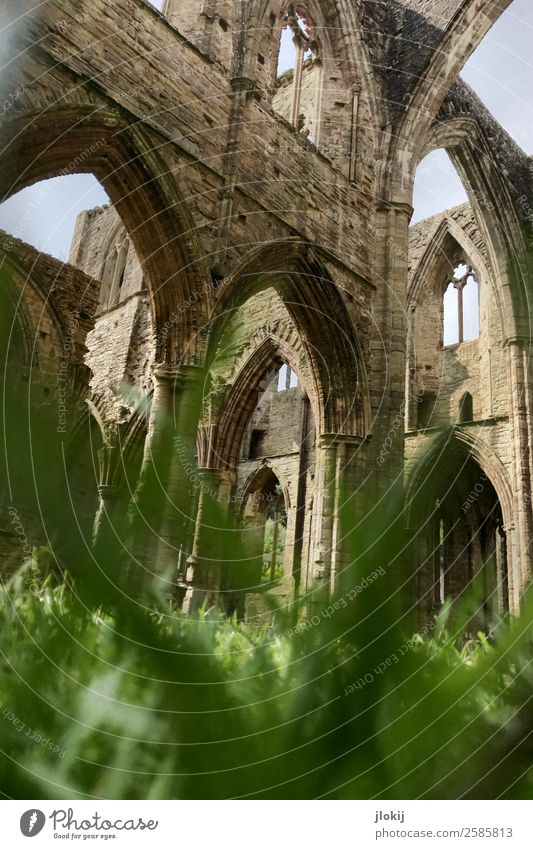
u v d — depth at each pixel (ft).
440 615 2.57
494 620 2.49
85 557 2.11
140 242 43.80
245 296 47.21
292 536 81.61
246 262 46.26
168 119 42.86
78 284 60.64
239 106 47.85
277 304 74.13
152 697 2.11
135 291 84.94
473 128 80.18
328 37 63.36
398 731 2.17
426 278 97.19
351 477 52.54
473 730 2.24
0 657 2.27
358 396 55.62
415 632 2.38
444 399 91.86
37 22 34.27
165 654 2.13
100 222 101.76
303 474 83.76
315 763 2.12
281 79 76.13
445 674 2.28
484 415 85.92
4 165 34.22
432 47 63.72
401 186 61.11
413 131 62.90
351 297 56.24
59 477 2.22
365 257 58.65
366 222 59.62
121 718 2.08
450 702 2.24
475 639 2.50
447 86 64.13
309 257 52.42
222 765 2.08
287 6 55.72
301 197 52.85
